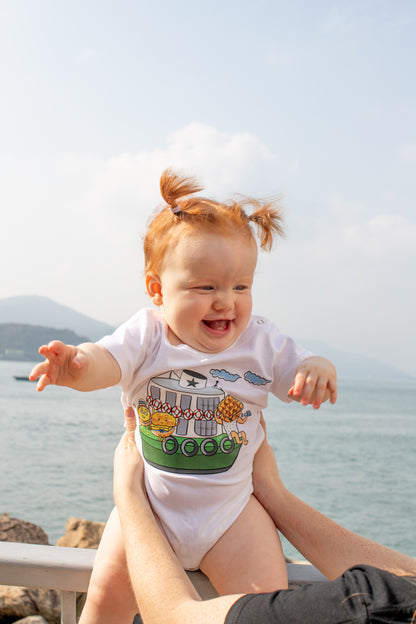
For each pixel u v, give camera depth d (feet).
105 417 113.60
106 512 44.70
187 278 5.09
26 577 5.09
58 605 13.37
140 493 4.55
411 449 91.35
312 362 5.10
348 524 45.85
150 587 3.55
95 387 4.69
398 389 452.76
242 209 5.42
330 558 4.41
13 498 48.32
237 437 5.15
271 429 109.19
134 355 5.10
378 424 131.75
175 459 5.00
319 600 2.94
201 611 3.19
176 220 5.26
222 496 4.89
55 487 52.75
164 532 4.86
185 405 5.11
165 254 5.27
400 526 45.57
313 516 4.73
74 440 82.48
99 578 4.68
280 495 5.00
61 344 4.23
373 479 65.51
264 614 2.97
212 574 4.76
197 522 4.81
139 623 5.53
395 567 4.16
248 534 4.77
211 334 5.18
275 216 5.57
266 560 4.60
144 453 5.16
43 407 130.00
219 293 5.10
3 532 20.10
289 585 5.02
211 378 5.20
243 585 4.55
